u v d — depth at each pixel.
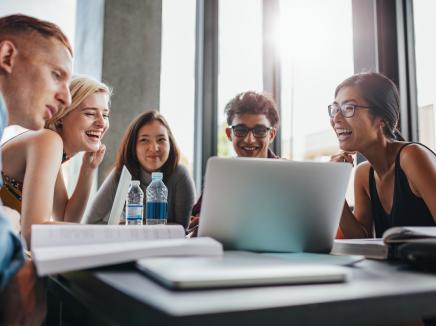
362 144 1.49
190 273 0.49
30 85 1.28
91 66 3.32
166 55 3.34
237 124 1.98
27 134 1.48
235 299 0.42
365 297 0.44
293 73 2.68
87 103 1.86
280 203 0.84
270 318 0.40
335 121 1.58
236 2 3.20
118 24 3.18
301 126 2.55
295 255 0.78
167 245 0.64
